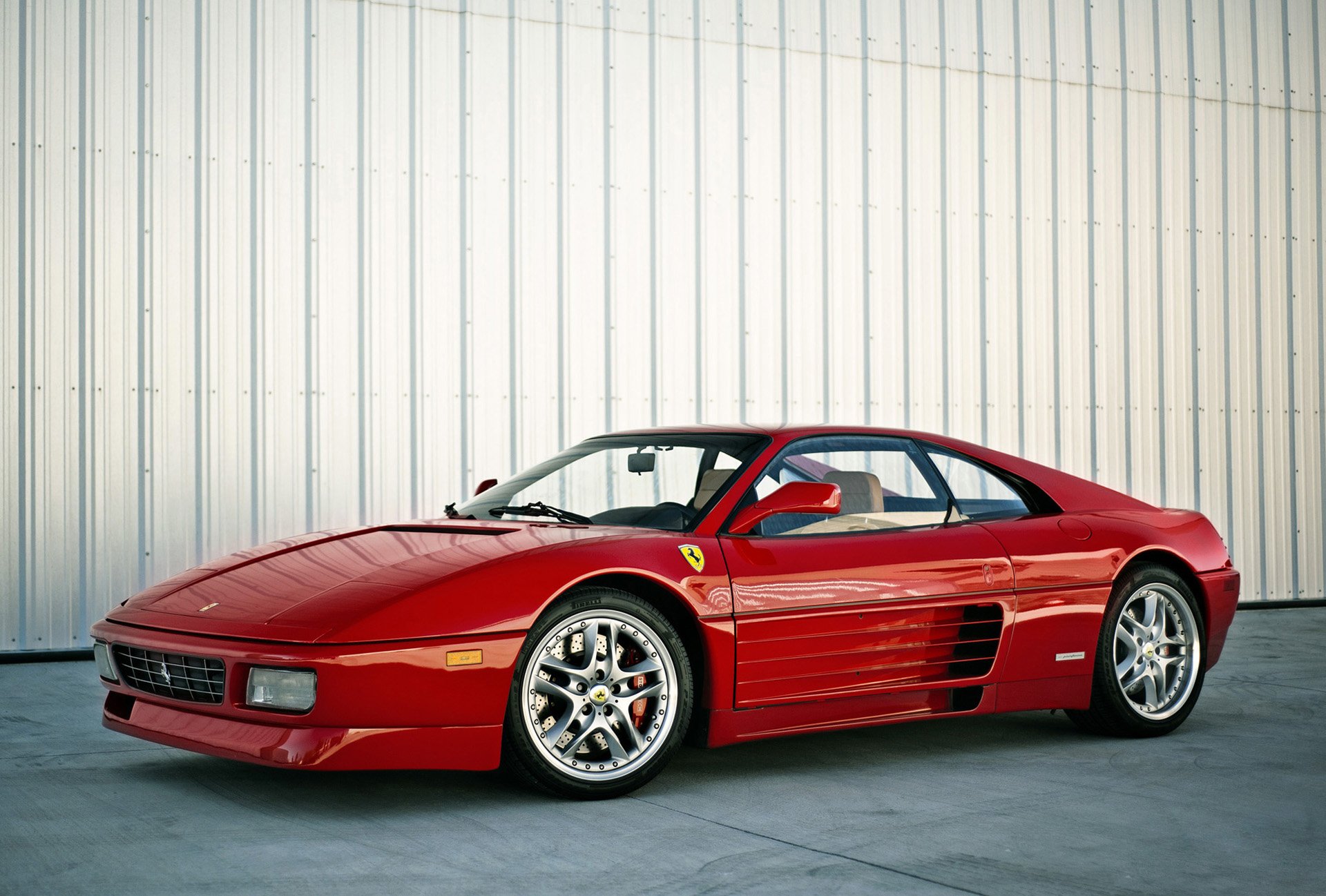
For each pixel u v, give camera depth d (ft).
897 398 26.22
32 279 20.34
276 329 21.68
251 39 21.67
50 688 17.63
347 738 10.28
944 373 26.68
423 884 8.79
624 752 11.42
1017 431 27.32
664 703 11.57
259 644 10.53
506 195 23.21
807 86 25.61
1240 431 29.71
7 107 20.25
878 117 26.22
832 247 25.72
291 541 13.24
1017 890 8.66
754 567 12.12
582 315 23.71
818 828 10.30
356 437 22.15
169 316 21.08
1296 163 30.58
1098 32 28.45
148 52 21.08
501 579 10.94
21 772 12.39
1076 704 14.06
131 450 20.83
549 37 23.61
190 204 21.26
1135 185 28.76
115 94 20.86
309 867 9.18
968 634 13.39
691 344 24.50
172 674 11.35
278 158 21.77
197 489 21.17
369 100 22.35
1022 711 14.47
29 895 8.53
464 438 22.84
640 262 24.16
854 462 13.67
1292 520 30.17
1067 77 28.09
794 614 12.17
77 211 20.61
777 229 25.26
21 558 20.17
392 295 22.43
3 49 20.24
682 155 24.53
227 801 11.21
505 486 14.62
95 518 20.59
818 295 25.57
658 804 11.15
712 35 24.84
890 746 13.94
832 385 25.63
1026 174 27.63
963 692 13.44
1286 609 29.22
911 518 13.55
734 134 24.97
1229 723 15.37
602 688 11.27
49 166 20.47
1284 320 30.30
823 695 12.42
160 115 21.12
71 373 20.52
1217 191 29.63
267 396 21.62
